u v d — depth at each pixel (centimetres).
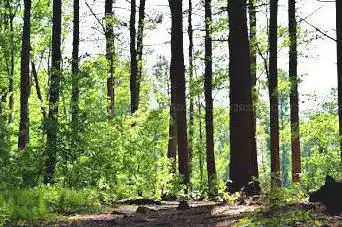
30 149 1566
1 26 3206
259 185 1245
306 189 1095
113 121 1811
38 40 3453
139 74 2866
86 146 1582
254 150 1986
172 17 2152
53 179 1552
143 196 1777
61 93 1669
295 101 2281
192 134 3588
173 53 2162
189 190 2131
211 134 2562
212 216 950
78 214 1202
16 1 3091
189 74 2853
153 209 1245
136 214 1169
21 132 2031
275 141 2214
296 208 778
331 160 1509
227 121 3675
